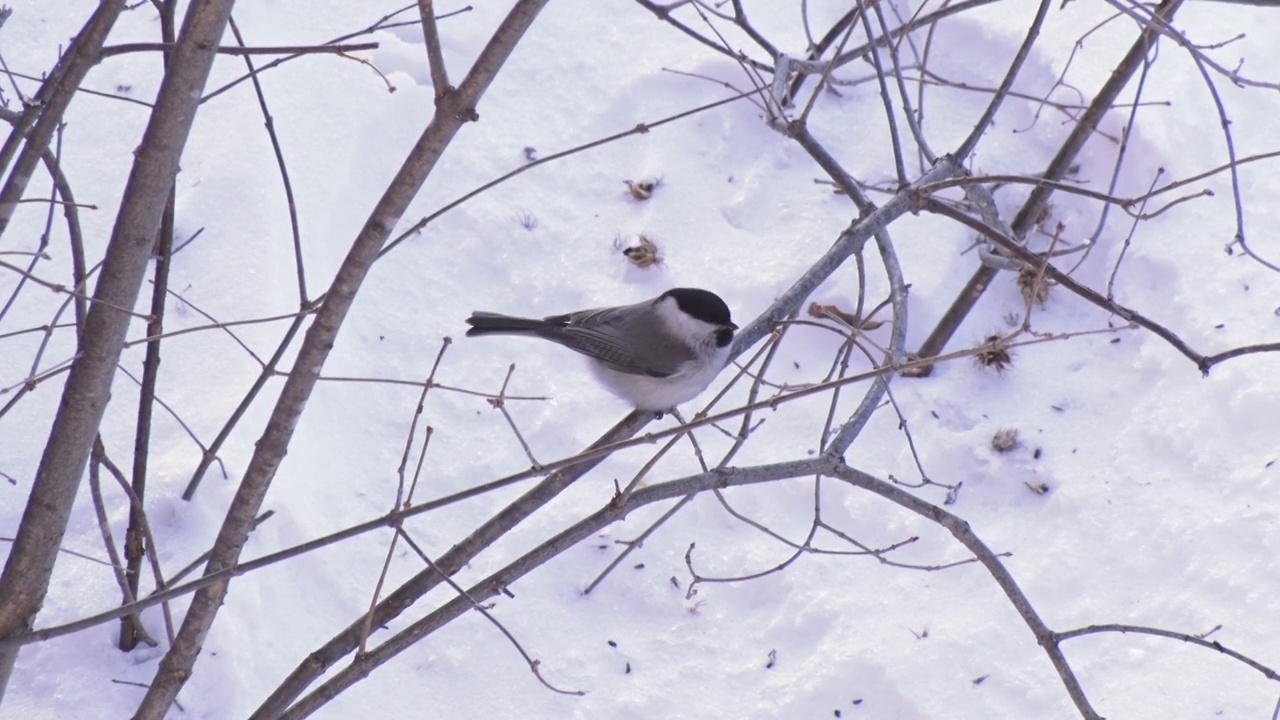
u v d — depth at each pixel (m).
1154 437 10.48
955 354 5.69
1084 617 9.49
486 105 12.88
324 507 10.05
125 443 9.67
